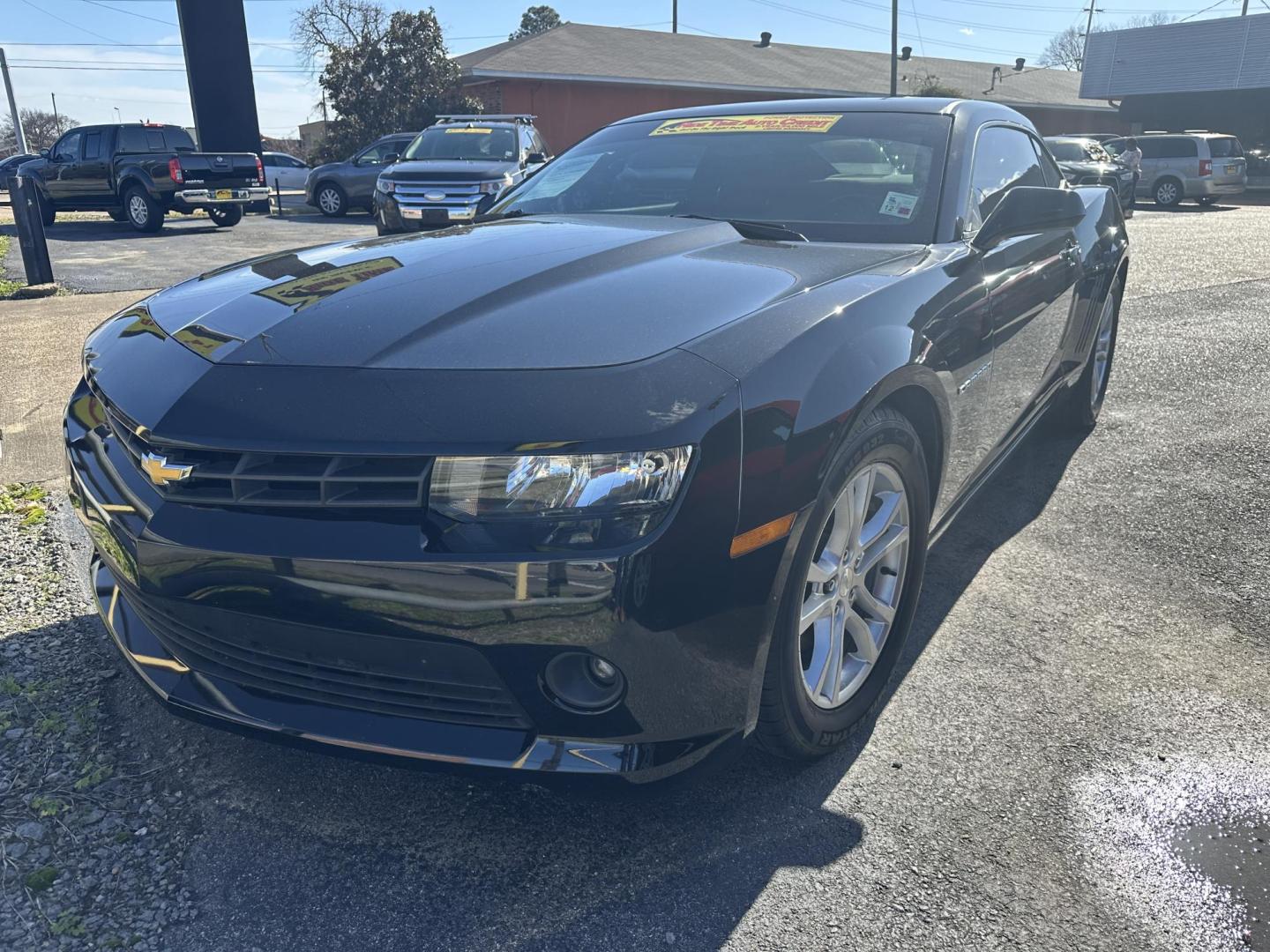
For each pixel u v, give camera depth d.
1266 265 10.42
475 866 1.91
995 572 3.22
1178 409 5.07
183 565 1.78
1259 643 2.78
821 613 2.10
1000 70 45.44
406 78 25.33
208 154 14.89
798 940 1.74
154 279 9.20
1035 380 3.34
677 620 1.67
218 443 1.73
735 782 2.16
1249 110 29.58
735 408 1.71
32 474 3.89
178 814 2.04
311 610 1.71
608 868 1.91
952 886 1.86
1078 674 2.61
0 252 11.74
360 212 19.33
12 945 1.70
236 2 18.67
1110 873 1.90
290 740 1.85
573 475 1.60
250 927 1.75
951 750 2.28
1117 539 3.47
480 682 1.71
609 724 1.73
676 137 3.40
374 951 1.71
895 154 2.99
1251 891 1.86
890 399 2.18
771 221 2.86
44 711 2.37
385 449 1.64
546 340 1.82
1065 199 2.75
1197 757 2.26
